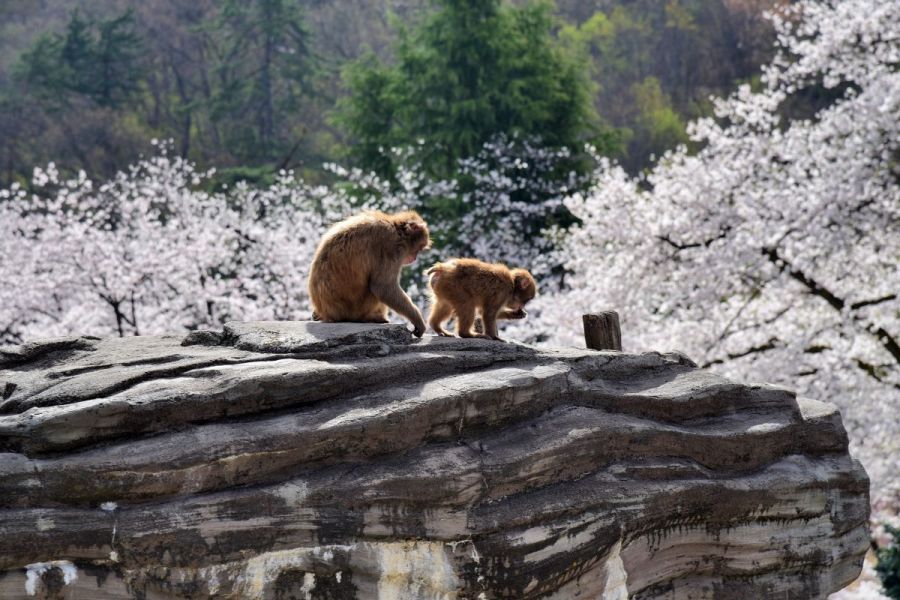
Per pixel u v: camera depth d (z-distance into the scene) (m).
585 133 36.69
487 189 27.28
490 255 26.05
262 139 48.38
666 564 7.68
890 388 16.72
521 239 26.36
